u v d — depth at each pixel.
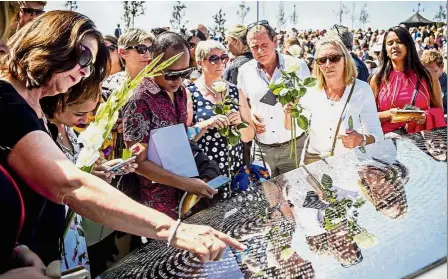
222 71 2.81
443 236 0.93
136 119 2.14
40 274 1.01
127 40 3.20
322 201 1.26
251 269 1.06
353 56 4.20
